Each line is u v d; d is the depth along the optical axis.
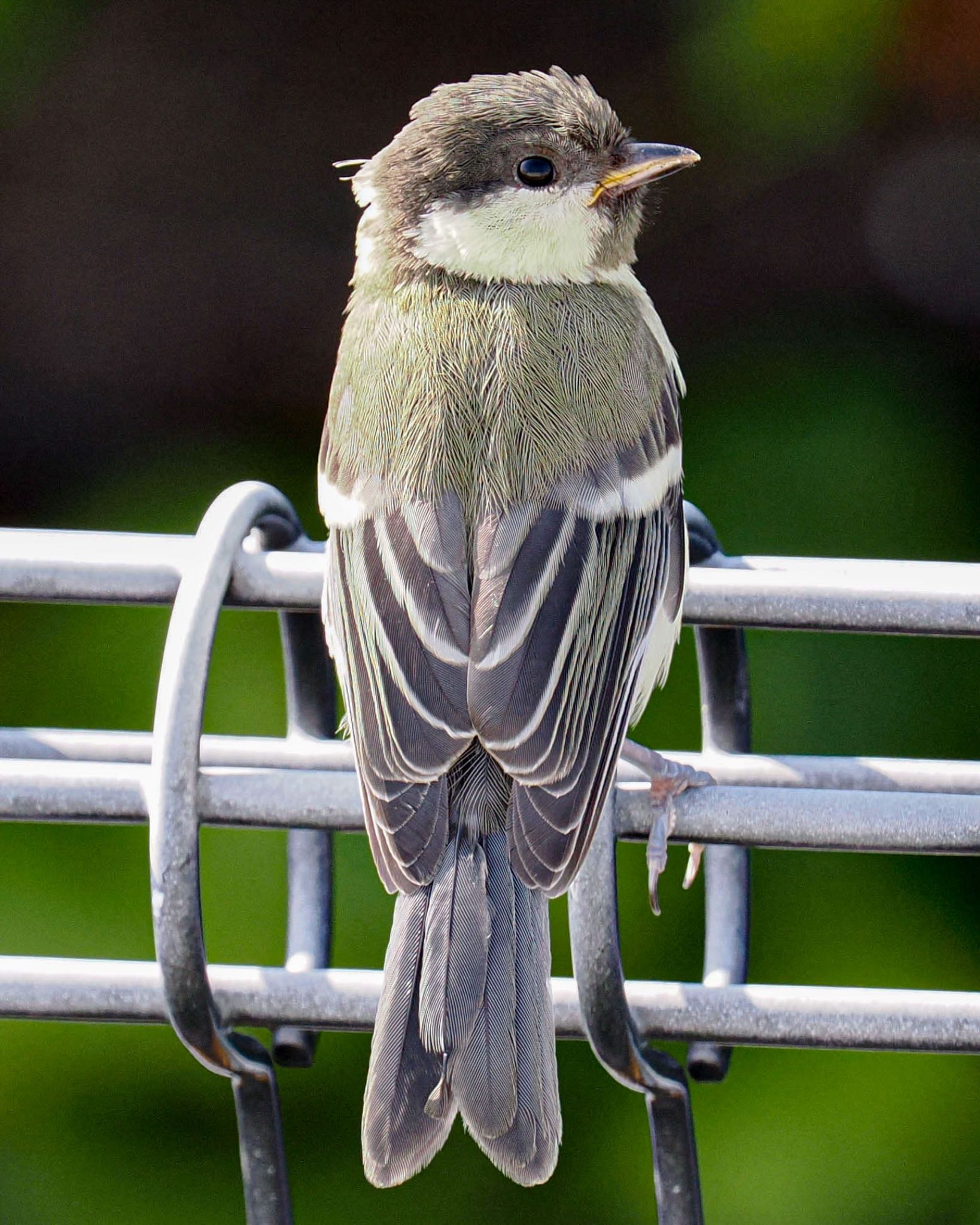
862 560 2.52
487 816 2.51
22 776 2.49
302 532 2.51
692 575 2.49
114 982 2.48
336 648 2.52
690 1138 2.48
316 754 2.51
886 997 2.48
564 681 2.52
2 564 2.49
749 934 2.51
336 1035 2.59
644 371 2.55
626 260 2.57
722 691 2.52
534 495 2.53
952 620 2.49
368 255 2.56
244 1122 2.49
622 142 2.56
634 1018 2.48
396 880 2.50
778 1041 2.48
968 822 2.49
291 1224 2.49
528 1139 2.49
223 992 2.49
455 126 2.56
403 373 2.54
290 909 2.51
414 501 2.53
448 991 2.49
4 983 2.48
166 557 2.49
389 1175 2.49
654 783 2.49
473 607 2.53
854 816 2.49
